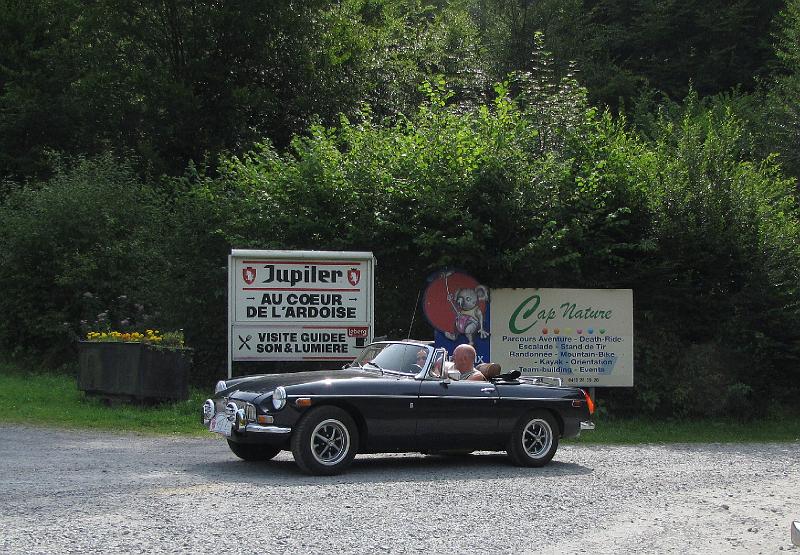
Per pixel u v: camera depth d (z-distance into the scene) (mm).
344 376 10586
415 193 17047
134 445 12398
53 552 6340
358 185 17516
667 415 18469
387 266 17578
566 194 17891
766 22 40438
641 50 42594
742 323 19000
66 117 31391
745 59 40531
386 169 17781
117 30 30562
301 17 31984
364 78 34312
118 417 14734
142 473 9922
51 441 12484
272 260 15859
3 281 23391
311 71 32438
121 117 30922
